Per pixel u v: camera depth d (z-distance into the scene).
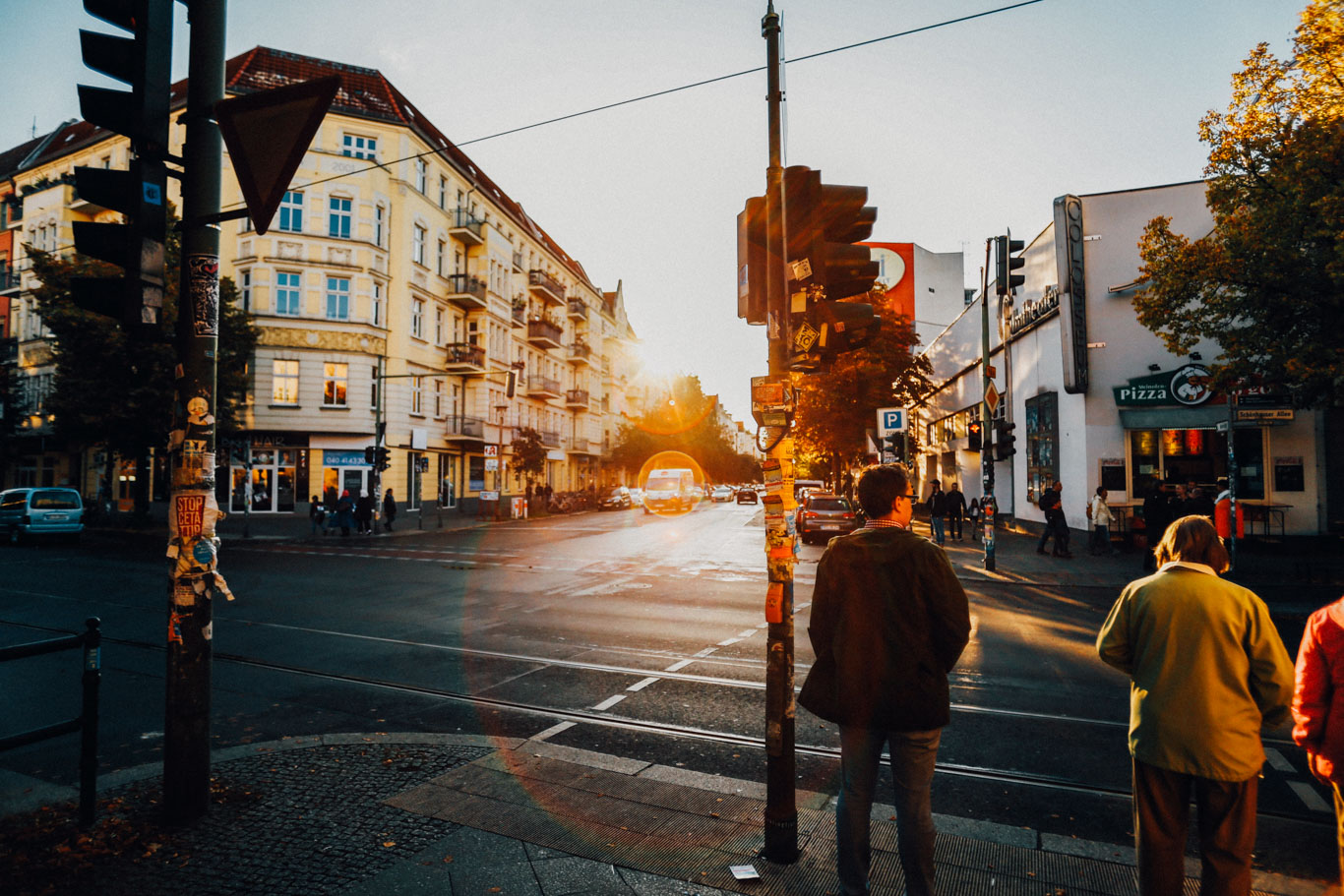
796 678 7.23
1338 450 17.52
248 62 33.16
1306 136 10.89
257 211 3.70
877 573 2.97
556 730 5.60
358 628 9.47
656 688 6.73
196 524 3.84
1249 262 11.94
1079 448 19.27
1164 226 13.18
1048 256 20.91
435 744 5.11
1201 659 2.66
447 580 14.08
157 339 3.90
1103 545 17.53
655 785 4.41
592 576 14.70
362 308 32.44
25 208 39.56
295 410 31.23
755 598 11.94
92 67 3.73
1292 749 5.26
